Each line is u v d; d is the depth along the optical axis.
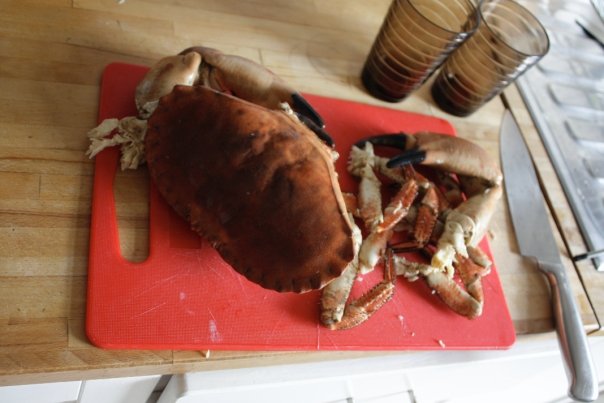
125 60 0.45
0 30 0.41
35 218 0.36
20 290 0.33
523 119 0.61
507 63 0.50
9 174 0.36
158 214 0.39
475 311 0.43
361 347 0.40
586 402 0.43
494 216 0.52
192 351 0.36
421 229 0.44
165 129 0.37
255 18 0.53
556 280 0.49
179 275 0.37
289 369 0.41
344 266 0.34
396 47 0.49
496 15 0.57
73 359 0.33
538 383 0.66
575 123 0.63
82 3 0.46
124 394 0.41
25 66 0.41
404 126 0.52
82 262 0.35
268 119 0.36
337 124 0.49
